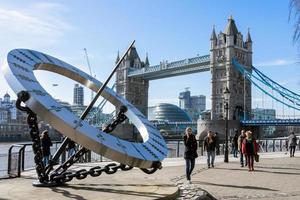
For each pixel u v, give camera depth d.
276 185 15.73
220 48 123.25
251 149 20.75
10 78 9.78
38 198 8.76
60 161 20.48
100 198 8.85
